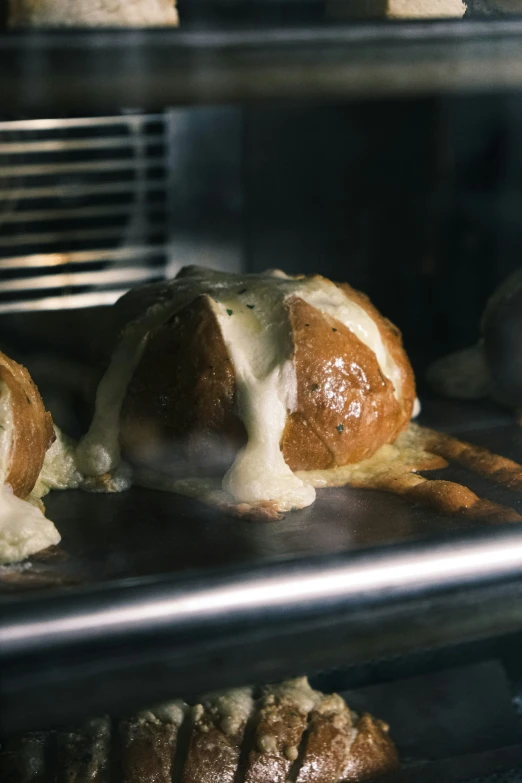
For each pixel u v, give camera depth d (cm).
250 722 51
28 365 60
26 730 46
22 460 50
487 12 56
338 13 58
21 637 45
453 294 75
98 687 46
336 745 51
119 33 49
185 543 50
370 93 53
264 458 53
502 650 58
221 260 71
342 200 72
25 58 49
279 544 50
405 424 58
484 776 51
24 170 66
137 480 55
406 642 49
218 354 54
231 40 51
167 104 51
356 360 55
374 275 74
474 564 49
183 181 69
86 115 66
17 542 49
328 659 48
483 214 75
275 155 70
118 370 56
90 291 69
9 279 67
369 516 53
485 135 73
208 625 47
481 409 63
